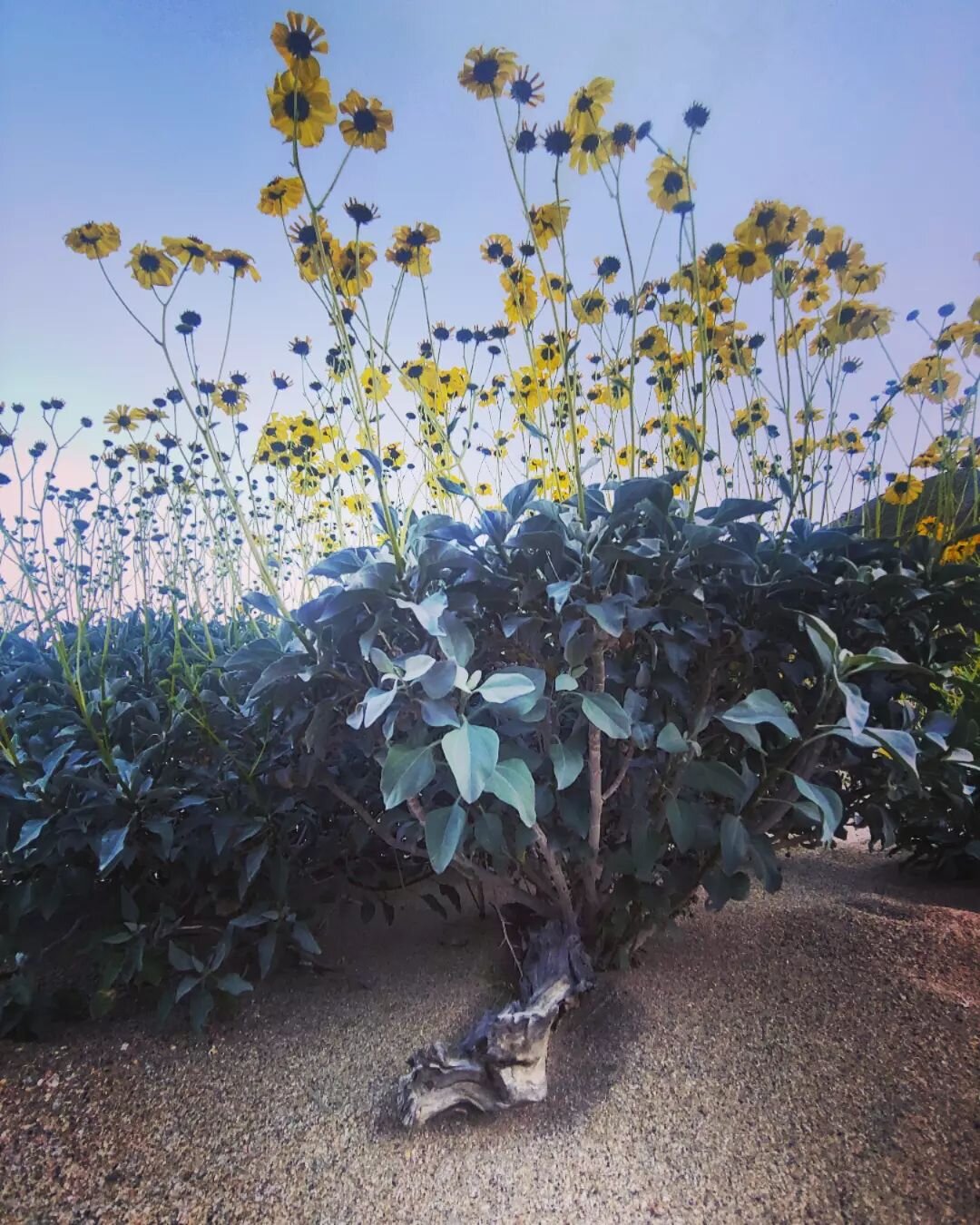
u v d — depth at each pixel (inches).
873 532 101.5
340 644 56.2
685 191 61.9
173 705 73.3
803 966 65.2
